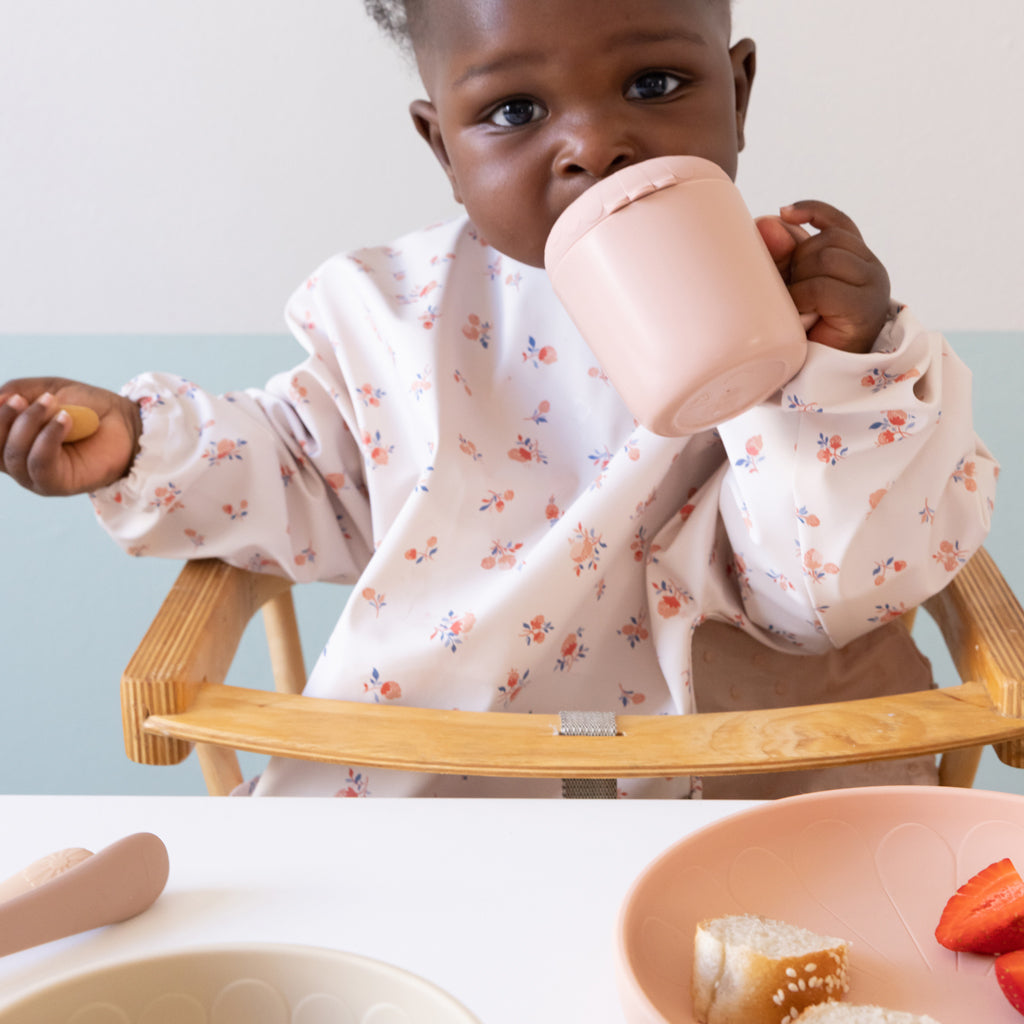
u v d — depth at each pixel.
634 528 0.86
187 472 0.87
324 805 0.52
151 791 1.57
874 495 0.71
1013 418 1.46
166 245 1.50
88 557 1.55
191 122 1.45
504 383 0.92
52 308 1.53
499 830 0.50
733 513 0.81
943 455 0.73
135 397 0.90
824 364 0.65
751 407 0.62
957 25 1.35
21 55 1.44
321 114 1.43
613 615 0.89
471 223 0.96
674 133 0.70
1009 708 0.60
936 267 1.44
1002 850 0.46
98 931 0.44
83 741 1.58
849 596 0.75
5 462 0.79
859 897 0.45
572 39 0.67
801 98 1.39
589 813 0.51
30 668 1.57
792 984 0.38
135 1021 0.36
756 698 0.90
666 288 0.56
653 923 0.41
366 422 0.91
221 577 0.83
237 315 1.52
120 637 1.56
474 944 0.42
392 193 1.46
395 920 0.44
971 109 1.38
